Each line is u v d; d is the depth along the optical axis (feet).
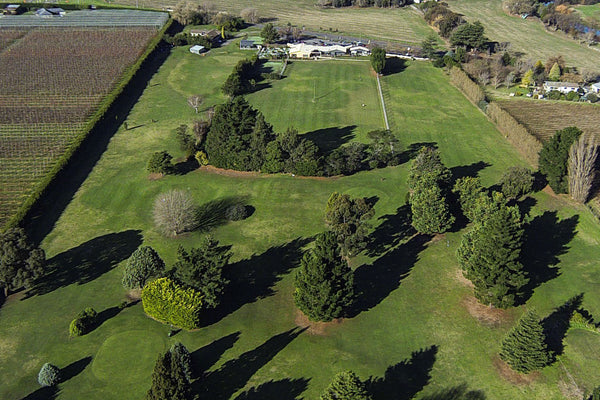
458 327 226.58
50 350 211.61
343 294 221.46
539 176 345.51
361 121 434.30
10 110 435.53
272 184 335.67
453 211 298.15
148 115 435.53
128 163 358.23
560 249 279.08
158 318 222.89
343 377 170.91
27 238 242.17
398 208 312.71
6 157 359.05
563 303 240.73
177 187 330.34
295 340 218.79
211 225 294.66
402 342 218.59
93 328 222.89
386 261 268.00
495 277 226.58
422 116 449.89
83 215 301.02
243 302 239.71
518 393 194.80
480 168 362.74
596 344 217.36
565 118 449.06
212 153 349.20
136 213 304.50
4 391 193.26
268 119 431.43
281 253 272.10
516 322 229.86
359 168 357.00
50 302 237.45
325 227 292.61
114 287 246.88
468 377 201.46
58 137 390.01
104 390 193.98
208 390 194.18
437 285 251.60
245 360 208.23
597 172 347.36
